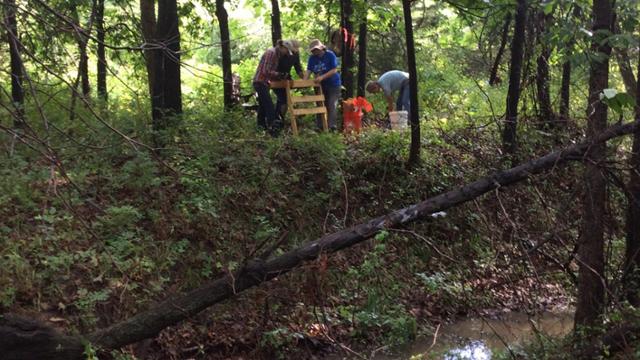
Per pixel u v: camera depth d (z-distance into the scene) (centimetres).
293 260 629
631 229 635
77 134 863
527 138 913
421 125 1212
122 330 595
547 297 844
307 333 732
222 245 812
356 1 1217
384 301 802
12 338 536
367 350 736
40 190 767
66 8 812
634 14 765
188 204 842
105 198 809
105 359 593
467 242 928
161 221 794
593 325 605
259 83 1105
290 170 995
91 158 855
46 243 705
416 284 875
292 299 748
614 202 789
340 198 1003
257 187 924
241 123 1113
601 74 610
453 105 1421
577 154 614
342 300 802
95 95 1163
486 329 793
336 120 1268
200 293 619
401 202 1037
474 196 645
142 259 728
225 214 852
